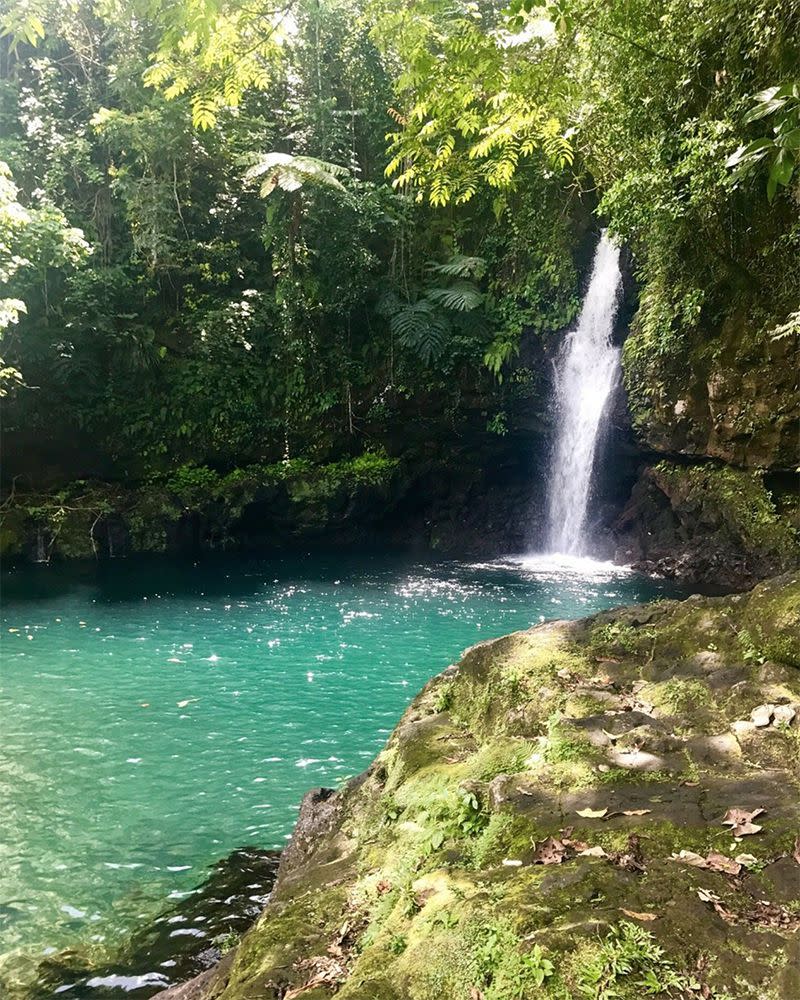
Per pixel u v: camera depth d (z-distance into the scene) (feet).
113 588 42.73
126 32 53.52
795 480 38.68
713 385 40.40
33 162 54.13
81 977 11.75
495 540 58.03
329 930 8.49
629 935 6.48
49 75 54.85
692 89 34.47
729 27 31.35
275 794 18.78
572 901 7.04
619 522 52.70
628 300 49.47
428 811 10.22
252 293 56.54
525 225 54.75
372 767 14.19
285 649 31.37
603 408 50.31
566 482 54.75
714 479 42.14
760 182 33.99
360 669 28.86
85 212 55.06
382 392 58.34
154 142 52.34
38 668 28.76
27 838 16.53
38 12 14.73
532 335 55.16
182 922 13.29
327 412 58.49
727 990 5.99
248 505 55.62
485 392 56.24
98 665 29.12
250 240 59.67
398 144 19.95
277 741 22.09
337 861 10.84
